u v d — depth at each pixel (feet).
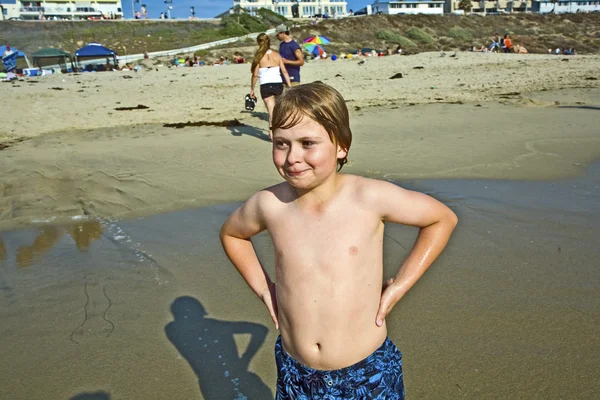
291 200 5.66
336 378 5.53
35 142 25.88
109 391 8.39
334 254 5.40
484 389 8.04
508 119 29.45
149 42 157.58
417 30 169.99
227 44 145.59
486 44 161.27
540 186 18.08
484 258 12.50
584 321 9.75
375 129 27.84
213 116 33.73
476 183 18.54
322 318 5.44
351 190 5.55
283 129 5.20
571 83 45.42
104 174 20.13
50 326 10.34
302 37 159.22
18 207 17.38
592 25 201.26
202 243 14.28
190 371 8.84
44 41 152.66
